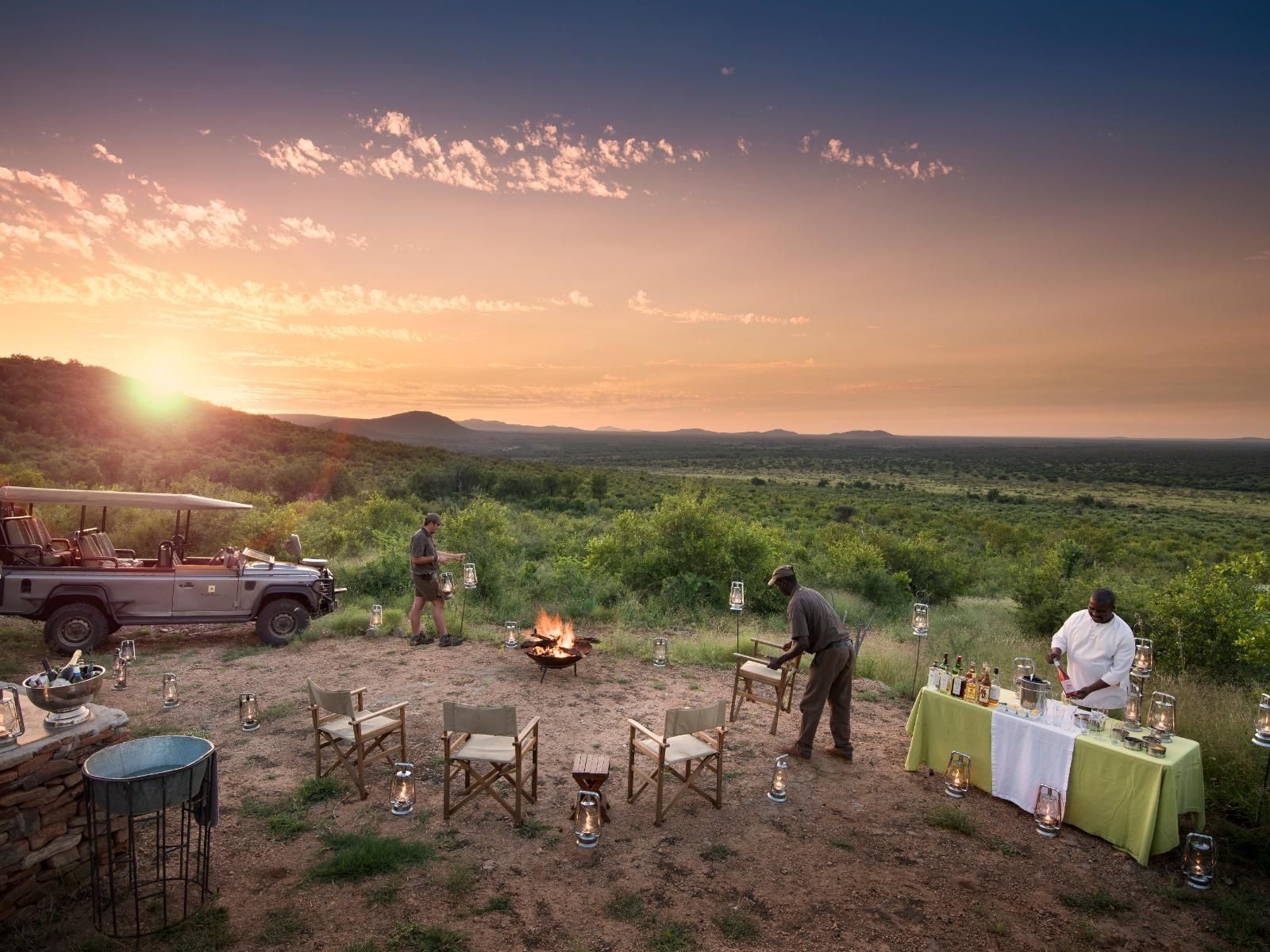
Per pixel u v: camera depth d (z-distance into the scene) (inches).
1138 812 196.5
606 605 561.6
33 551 356.2
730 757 261.9
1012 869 191.8
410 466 2714.1
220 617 380.5
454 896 170.4
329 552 746.2
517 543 724.0
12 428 1831.9
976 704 239.0
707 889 177.3
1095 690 237.1
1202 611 392.5
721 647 404.2
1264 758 242.4
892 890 180.2
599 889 175.6
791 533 1216.8
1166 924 170.9
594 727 284.4
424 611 475.8
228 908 162.7
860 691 347.6
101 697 300.8
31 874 155.9
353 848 185.9
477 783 208.4
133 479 1521.9
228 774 232.2
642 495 2317.9
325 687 321.4
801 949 155.9
